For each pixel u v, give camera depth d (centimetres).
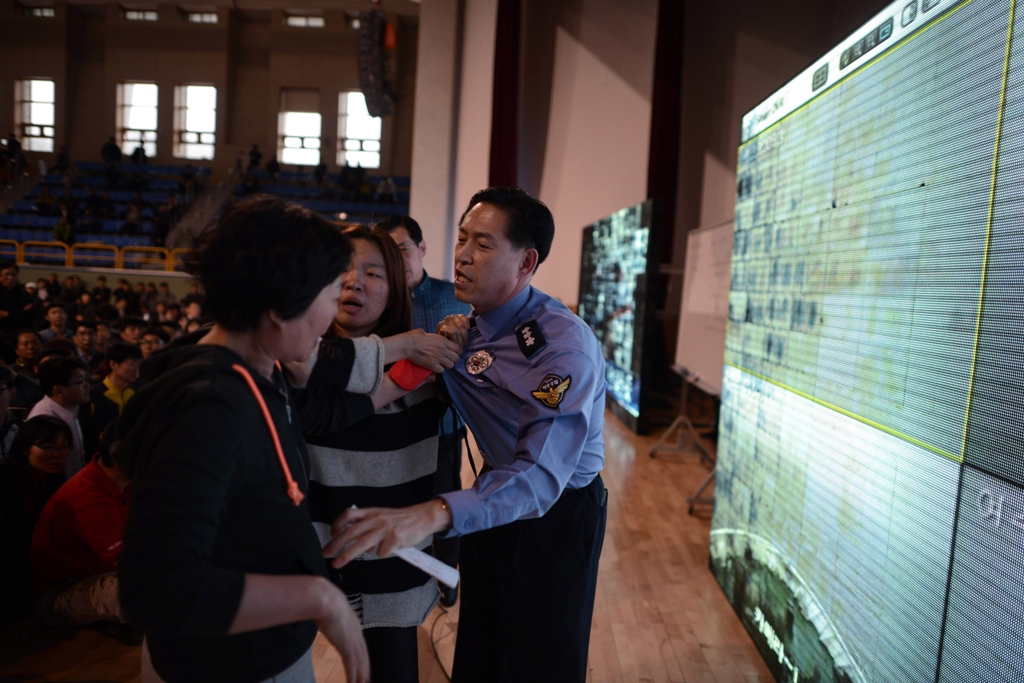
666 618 253
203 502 68
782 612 208
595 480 135
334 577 125
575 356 118
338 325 134
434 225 746
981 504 115
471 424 132
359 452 125
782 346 216
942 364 129
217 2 1452
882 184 155
